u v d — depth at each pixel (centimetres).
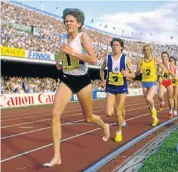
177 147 570
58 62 502
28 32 3030
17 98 2305
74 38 470
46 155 608
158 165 476
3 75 2786
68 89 477
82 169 504
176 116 1268
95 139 783
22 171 491
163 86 1228
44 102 2586
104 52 4191
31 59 2650
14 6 3341
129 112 1588
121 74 720
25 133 917
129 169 476
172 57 1231
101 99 3325
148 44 952
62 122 1180
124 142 736
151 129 882
